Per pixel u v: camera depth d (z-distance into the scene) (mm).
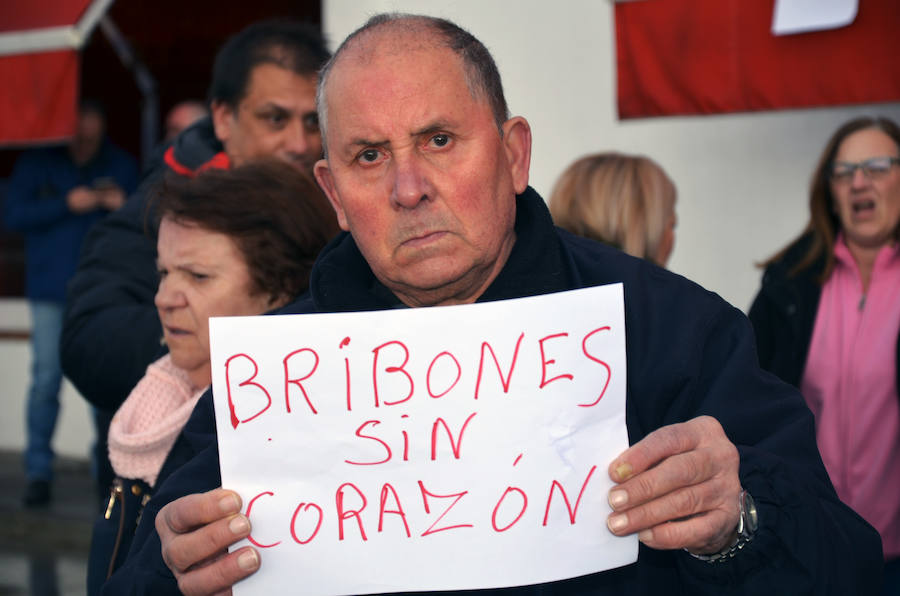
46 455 6312
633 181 2910
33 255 6203
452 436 1279
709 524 1185
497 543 1272
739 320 1377
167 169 2555
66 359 2352
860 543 1315
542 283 1380
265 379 1290
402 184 1266
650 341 1352
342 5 5594
